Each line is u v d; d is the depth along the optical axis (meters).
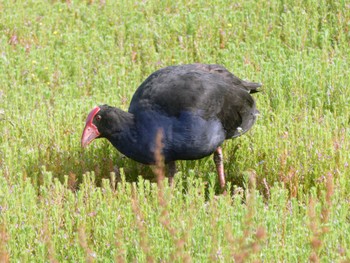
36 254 10.70
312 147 13.06
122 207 11.56
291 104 14.94
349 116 14.73
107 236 10.81
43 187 12.13
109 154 14.21
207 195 13.45
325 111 14.67
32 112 15.34
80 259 10.46
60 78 17.50
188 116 12.40
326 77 15.77
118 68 17.41
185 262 8.87
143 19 20.22
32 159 13.84
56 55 18.22
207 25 19.08
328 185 9.72
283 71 16.25
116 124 12.65
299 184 12.88
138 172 13.94
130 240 10.55
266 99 15.36
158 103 12.50
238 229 10.38
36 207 11.94
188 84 12.70
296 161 13.02
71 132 14.51
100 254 10.70
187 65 13.80
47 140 14.31
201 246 10.34
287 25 18.67
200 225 10.55
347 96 15.24
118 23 20.33
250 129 14.25
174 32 19.16
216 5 20.41
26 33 19.80
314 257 8.84
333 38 18.47
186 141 12.49
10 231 11.04
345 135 13.38
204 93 12.70
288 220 10.98
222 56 17.72
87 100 15.57
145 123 12.50
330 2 19.61
